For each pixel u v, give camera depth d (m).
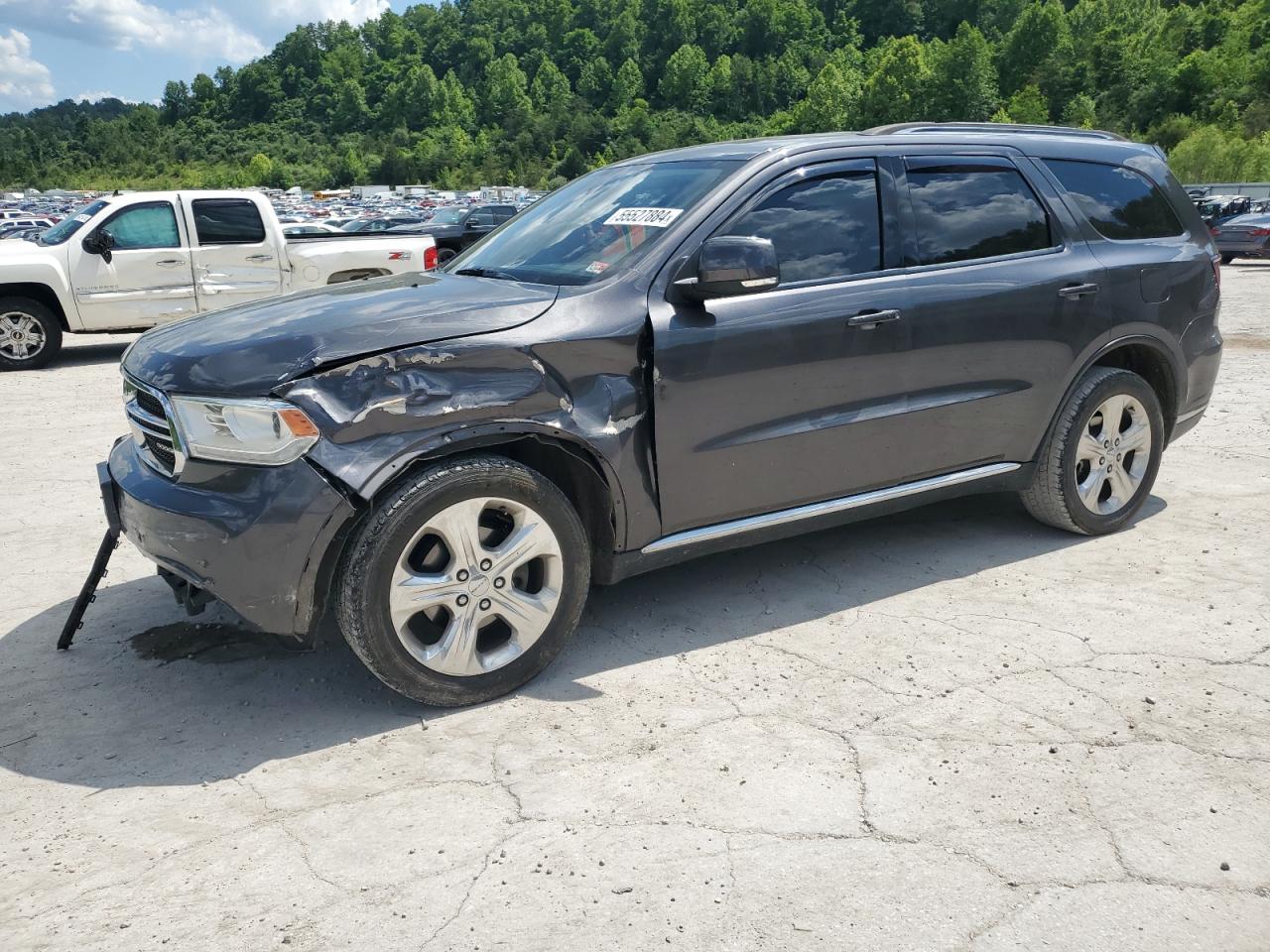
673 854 2.53
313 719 3.26
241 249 11.90
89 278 11.21
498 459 3.18
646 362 3.41
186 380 3.04
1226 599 4.04
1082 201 4.54
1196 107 133.75
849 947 2.21
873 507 4.04
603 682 3.46
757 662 3.58
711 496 3.61
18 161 193.88
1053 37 166.75
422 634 3.34
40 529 5.32
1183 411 4.93
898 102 163.50
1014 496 5.43
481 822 2.68
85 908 2.38
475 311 3.21
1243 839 2.55
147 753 3.08
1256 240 24.61
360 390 2.99
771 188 3.74
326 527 2.96
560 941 2.24
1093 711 3.20
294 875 2.49
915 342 3.92
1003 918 2.29
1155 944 2.21
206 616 4.09
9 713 3.33
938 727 3.12
